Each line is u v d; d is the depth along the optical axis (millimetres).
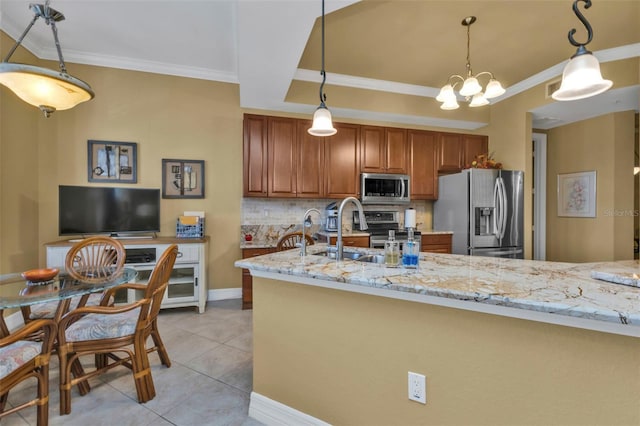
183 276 3309
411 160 4293
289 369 1562
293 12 1932
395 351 1256
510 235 3955
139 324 1781
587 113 4027
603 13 2564
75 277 1935
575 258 4387
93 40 3041
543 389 980
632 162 3951
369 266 1490
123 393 1872
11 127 2816
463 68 3566
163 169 3584
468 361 1103
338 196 3980
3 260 2738
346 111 3947
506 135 4277
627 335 866
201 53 3293
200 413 1690
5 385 1330
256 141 3689
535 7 2467
